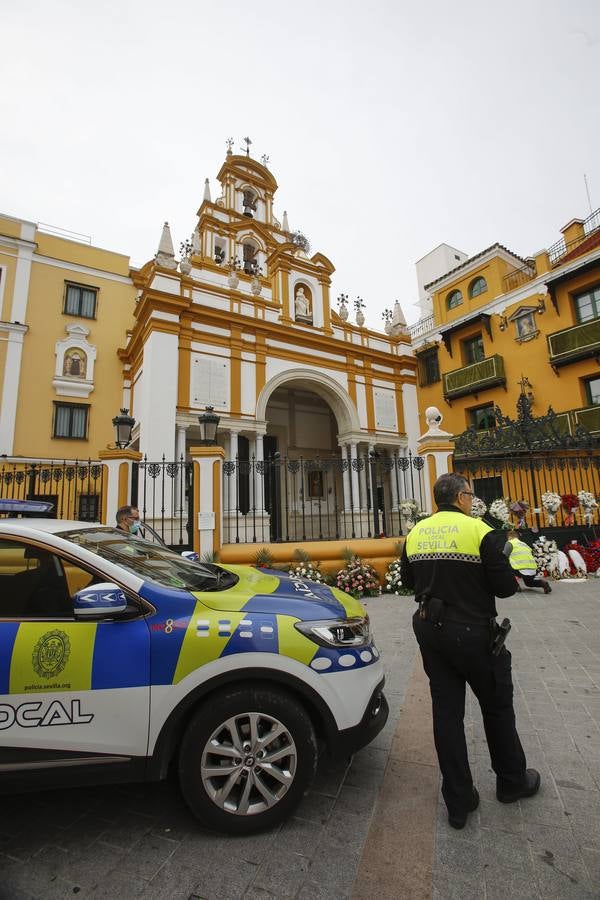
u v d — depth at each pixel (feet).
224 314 46.50
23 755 7.02
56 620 7.57
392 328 64.39
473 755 9.83
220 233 62.49
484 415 62.08
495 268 63.00
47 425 51.31
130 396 56.03
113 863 6.91
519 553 26.58
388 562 28.43
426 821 7.68
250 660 7.70
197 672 7.51
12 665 7.20
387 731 10.90
